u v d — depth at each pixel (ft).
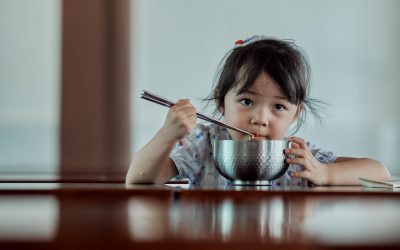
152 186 4.49
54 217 2.68
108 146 15.78
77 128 15.75
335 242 2.04
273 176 4.81
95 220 2.57
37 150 15.81
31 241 1.99
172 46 15.67
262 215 2.82
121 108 15.75
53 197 3.56
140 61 15.72
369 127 15.88
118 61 15.72
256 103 5.77
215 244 1.96
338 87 15.81
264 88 5.72
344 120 15.69
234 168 4.77
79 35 15.72
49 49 15.90
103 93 15.75
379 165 5.94
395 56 15.88
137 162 5.38
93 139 15.72
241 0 15.49
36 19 15.94
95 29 15.71
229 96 5.97
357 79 15.85
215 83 6.51
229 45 15.51
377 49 15.87
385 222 2.64
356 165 5.74
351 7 15.79
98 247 1.90
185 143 6.11
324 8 15.71
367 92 15.92
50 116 15.89
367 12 15.80
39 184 4.69
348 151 15.67
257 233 2.23
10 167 15.06
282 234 2.21
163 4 15.66
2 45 15.96
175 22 15.64
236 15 15.53
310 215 2.87
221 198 3.55
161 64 15.69
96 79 15.74
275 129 5.85
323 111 13.75
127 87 15.72
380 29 15.84
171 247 1.91
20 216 2.72
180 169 5.97
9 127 15.94
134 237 2.08
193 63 15.62
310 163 5.30
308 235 2.20
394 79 15.89
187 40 15.62
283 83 5.72
